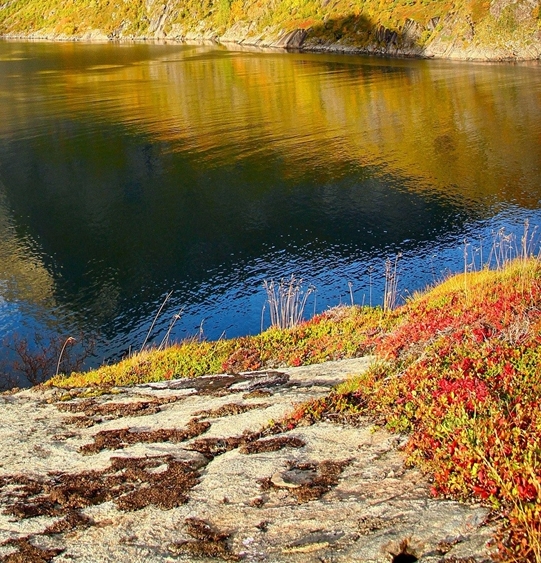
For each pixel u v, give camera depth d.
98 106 100.94
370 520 7.78
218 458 10.73
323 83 115.00
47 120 90.56
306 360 18.34
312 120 84.38
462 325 13.82
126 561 8.01
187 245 45.97
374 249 43.47
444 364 11.58
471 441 8.34
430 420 9.60
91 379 19.41
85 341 34.34
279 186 57.94
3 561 8.34
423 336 14.19
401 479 8.62
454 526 7.22
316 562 7.25
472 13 144.00
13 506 9.85
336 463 9.56
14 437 13.22
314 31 184.88
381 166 62.41
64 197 57.94
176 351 20.95
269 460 10.04
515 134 71.69
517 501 7.09
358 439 10.24
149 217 52.03
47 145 76.31
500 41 136.25
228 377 16.47
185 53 186.38
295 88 111.00
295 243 45.16
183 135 78.88
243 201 54.53
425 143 69.94
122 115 92.75
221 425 12.17
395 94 99.94
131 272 42.34
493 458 7.85
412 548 7.11
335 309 22.78
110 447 11.96
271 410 12.46
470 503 7.61
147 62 164.50
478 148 66.94
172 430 12.33
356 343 18.38
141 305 37.97
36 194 59.06
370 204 52.09
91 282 41.25
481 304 15.34
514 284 16.72
